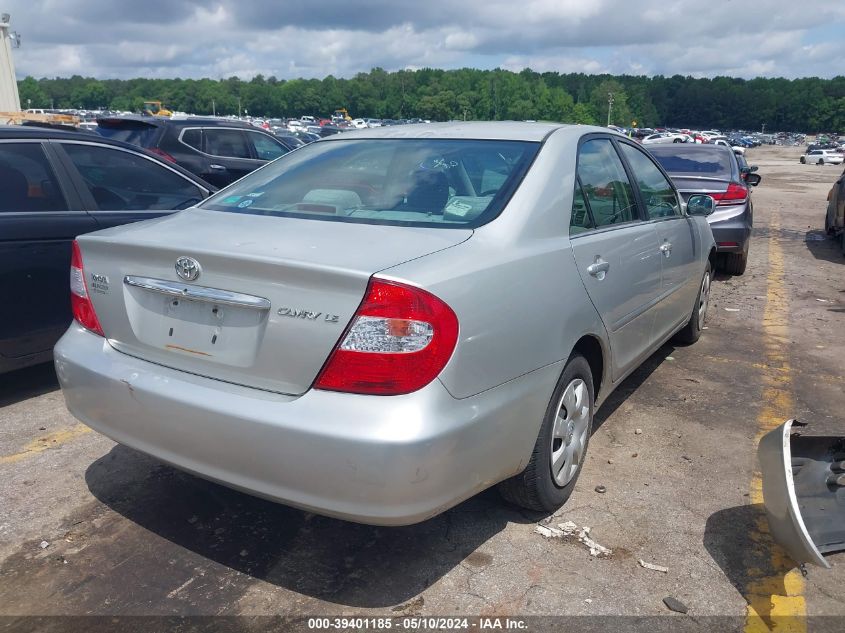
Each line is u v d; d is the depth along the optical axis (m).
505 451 2.64
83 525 3.06
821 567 2.81
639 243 3.85
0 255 4.10
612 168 3.86
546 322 2.80
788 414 4.40
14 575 2.72
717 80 192.25
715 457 3.79
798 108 172.38
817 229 13.77
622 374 3.82
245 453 2.40
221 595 2.63
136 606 2.57
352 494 2.27
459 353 2.36
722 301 7.47
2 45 15.05
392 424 2.23
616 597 2.66
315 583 2.71
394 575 2.76
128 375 2.69
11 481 3.41
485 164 3.16
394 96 163.00
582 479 3.52
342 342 2.28
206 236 2.73
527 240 2.84
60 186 4.49
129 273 2.75
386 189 3.10
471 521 3.12
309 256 2.41
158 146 9.26
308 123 94.81
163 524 3.08
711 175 8.59
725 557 2.92
